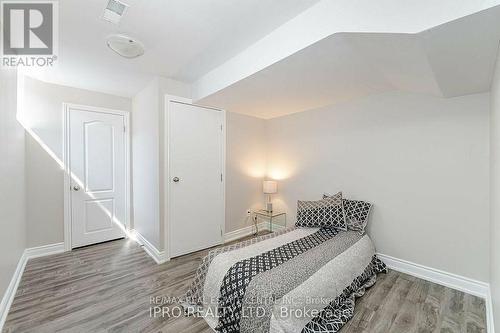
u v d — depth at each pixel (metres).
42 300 1.93
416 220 2.38
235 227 3.56
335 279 1.74
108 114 3.35
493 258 1.67
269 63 1.84
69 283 2.20
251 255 1.86
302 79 2.17
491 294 1.77
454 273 2.15
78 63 2.34
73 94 3.06
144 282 2.24
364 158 2.77
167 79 2.78
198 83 2.83
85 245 3.17
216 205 3.29
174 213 2.84
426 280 2.29
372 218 2.69
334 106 3.05
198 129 3.06
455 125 2.15
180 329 1.62
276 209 3.83
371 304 1.88
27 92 2.71
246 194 3.71
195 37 1.88
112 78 2.77
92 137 3.21
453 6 1.02
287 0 1.45
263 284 1.46
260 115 3.72
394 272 2.46
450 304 1.89
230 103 3.00
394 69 1.79
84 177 3.15
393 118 2.53
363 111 2.77
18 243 2.33
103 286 2.16
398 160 2.50
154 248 2.83
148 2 1.46
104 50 2.08
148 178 3.00
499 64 1.27
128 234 3.55
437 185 2.25
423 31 1.12
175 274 2.41
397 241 2.51
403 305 1.88
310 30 1.53
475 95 2.04
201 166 3.11
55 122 2.92
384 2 1.22
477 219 2.04
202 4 1.48
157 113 2.72
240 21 1.67
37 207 2.80
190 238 3.00
